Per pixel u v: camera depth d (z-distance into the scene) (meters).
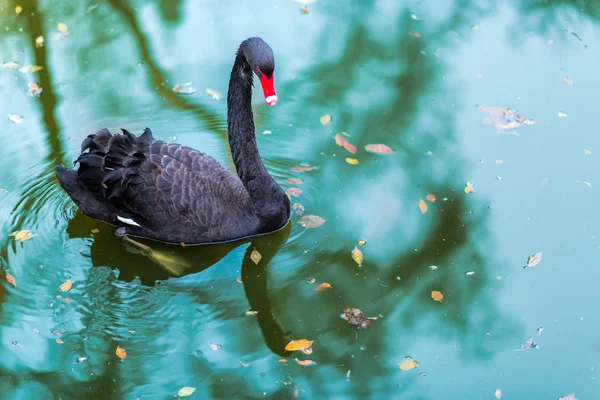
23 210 4.80
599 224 4.75
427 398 4.38
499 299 4.58
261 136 5.04
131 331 4.51
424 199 4.83
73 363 4.44
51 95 5.15
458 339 4.49
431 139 5.02
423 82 5.23
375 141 5.01
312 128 5.07
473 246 4.70
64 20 5.45
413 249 4.69
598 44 5.41
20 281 4.62
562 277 4.63
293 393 4.38
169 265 4.67
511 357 4.46
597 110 5.12
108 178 4.64
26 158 4.95
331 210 4.80
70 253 4.70
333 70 5.29
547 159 4.95
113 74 5.24
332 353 4.46
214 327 4.53
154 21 5.49
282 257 4.68
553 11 5.57
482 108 5.12
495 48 5.39
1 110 5.09
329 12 5.55
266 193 4.70
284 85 5.22
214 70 5.27
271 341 4.49
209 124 5.08
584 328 4.51
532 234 4.73
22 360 4.45
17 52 5.30
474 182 4.88
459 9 5.58
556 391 4.39
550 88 5.21
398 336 4.50
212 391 4.39
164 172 4.65
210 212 4.66
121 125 5.06
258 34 5.43
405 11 5.56
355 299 4.57
